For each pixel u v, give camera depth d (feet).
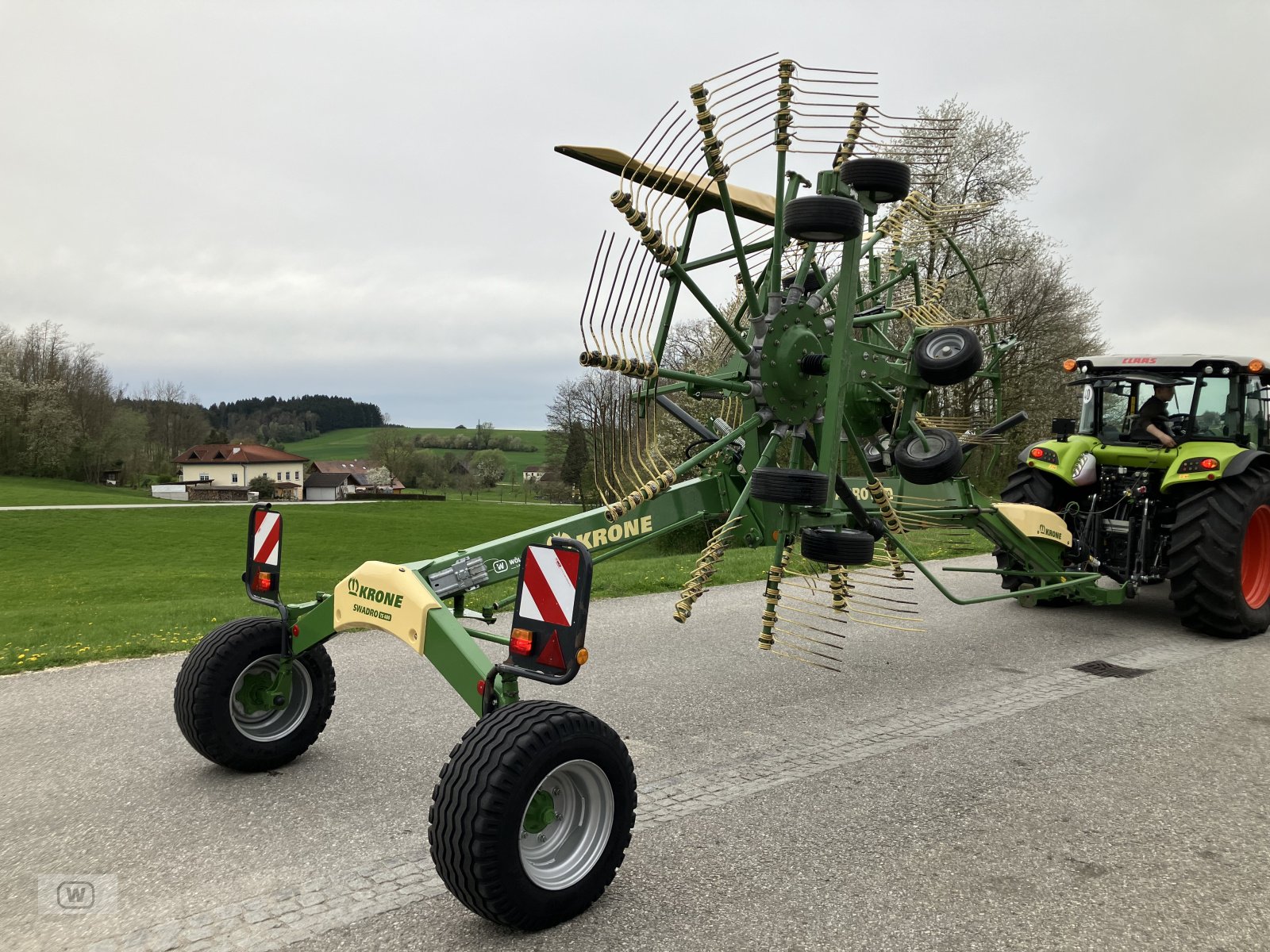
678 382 16.14
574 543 10.05
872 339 18.11
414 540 156.46
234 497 289.33
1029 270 74.23
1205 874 10.90
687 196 14.79
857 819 12.53
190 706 13.28
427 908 10.07
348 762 14.51
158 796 13.12
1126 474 26.21
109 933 9.46
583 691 18.88
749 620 26.02
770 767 14.55
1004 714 17.44
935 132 17.88
